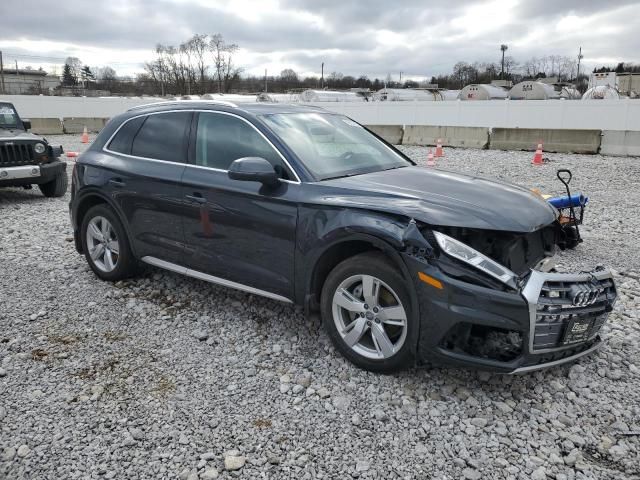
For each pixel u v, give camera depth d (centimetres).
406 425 329
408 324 352
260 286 432
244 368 393
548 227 418
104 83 8881
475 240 353
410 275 343
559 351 349
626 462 297
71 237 744
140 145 520
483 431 324
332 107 2866
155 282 557
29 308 497
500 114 2403
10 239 734
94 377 381
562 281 339
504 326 324
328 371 387
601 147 1788
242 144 446
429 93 4691
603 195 1068
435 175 439
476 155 1812
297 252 399
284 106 500
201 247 463
